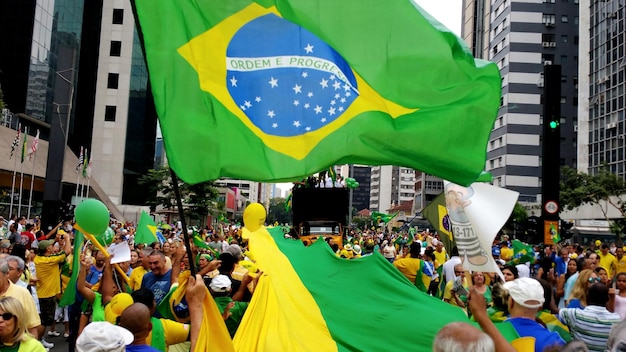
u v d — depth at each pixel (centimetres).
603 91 6369
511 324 452
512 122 8875
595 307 539
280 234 888
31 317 591
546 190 1714
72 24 5612
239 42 494
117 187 6034
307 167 488
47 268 1024
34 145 3375
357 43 500
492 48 9819
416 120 495
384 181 19400
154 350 392
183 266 964
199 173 464
